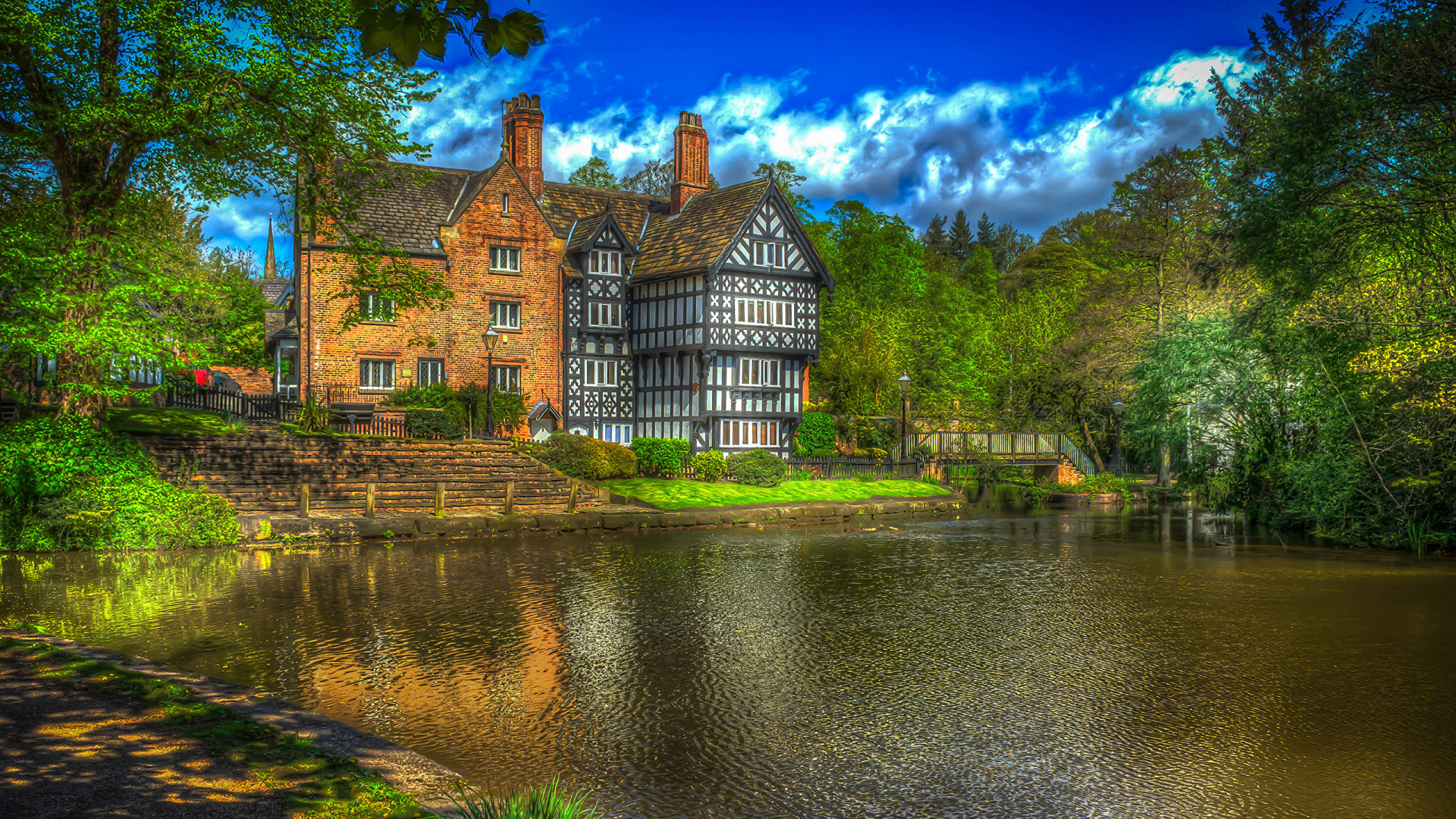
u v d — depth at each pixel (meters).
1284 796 7.55
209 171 20.97
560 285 41.44
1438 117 20.72
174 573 17.45
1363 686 10.78
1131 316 44.09
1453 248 21.83
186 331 21.66
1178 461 36.16
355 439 31.23
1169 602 16.19
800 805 7.26
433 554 21.16
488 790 7.26
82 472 20.28
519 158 43.94
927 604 15.88
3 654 9.24
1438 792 7.64
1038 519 32.91
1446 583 18.42
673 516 28.98
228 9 20.06
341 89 20.22
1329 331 24.45
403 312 37.28
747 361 40.91
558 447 33.91
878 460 41.00
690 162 46.09
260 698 8.17
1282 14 26.61
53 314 19.42
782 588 17.39
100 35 19.42
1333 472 24.89
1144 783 7.81
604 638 12.96
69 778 5.86
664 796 7.39
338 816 5.31
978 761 8.28
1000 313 62.03
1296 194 22.17
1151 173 43.53
